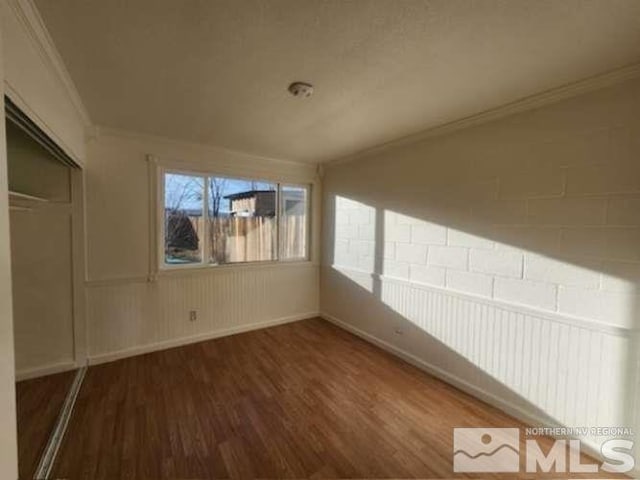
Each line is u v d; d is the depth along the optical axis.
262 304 3.88
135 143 2.92
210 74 1.77
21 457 1.73
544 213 2.00
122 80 1.84
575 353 1.87
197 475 1.62
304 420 2.08
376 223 3.37
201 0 1.18
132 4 1.20
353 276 3.71
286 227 4.09
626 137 1.66
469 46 1.49
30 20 1.25
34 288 2.56
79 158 2.45
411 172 2.94
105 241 2.83
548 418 1.99
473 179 2.41
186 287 3.31
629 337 1.67
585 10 1.22
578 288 1.86
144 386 2.46
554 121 1.95
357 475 1.64
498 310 2.25
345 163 3.79
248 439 1.89
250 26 1.35
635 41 1.42
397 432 1.98
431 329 2.76
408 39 1.44
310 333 3.71
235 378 2.62
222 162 3.43
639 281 1.64
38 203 2.54
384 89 1.94
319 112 2.34
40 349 2.60
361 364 2.92
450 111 2.29
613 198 1.71
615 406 1.73
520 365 2.13
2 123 0.90
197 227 3.40
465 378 2.48
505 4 1.20
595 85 1.76
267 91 1.99
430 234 2.76
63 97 1.88
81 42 1.45
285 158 3.83
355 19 1.30
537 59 1.59
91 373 2.66
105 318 2.87
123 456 1.73
